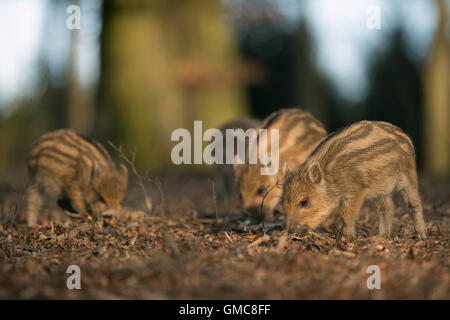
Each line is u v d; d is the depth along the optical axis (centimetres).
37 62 1314
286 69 1334
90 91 1188
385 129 399
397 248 384
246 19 981
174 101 891
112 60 748
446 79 886
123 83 745
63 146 430
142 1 755
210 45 939
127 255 375
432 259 373
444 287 356
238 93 955
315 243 384
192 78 895
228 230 407
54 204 461
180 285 356
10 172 780
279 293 354
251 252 375
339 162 397
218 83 920
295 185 398
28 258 377
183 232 403
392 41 1215
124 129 744
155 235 399
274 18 998
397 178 399
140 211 429
